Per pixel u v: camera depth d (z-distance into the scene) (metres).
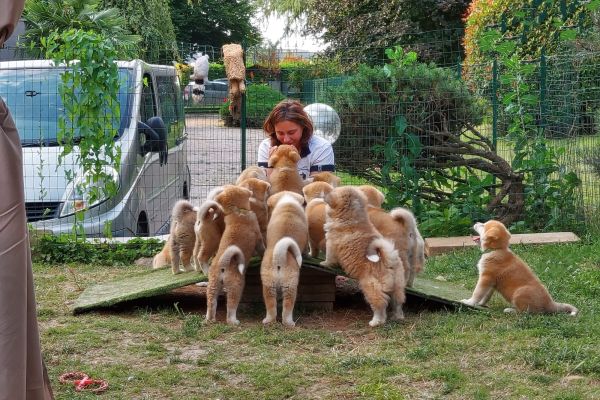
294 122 7.81
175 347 6.25
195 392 5.33
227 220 6.84
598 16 13.70
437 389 5.28
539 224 11.16
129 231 10.21
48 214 9.88
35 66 10.70
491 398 5.10
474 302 7.12
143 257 9.90
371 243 6.65
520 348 5.93
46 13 13.39
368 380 5.45
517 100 11.30
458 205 11.20
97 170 9.70
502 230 7.06
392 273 6.64
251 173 7.52
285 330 6.57
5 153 3.87
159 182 11.35
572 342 6.05
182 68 16.22
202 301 7.66
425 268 9.19
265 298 6.75
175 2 53.09
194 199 13.59
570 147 11.30
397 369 5.61
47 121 10.34
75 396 5.20
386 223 6.96
